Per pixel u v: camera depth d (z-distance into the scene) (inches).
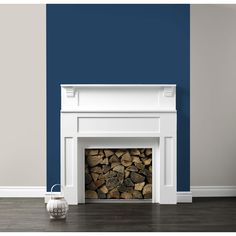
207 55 243.8
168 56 221.9
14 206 213.2
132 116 215.9
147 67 221.5
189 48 221.9
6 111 243.1
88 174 222.8
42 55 243.1
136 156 222.5
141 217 185.2
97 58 221.5
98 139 220.5
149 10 222.5
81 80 221.5
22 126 243.6
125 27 221.9
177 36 222.1
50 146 221.8
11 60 243.0
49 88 221.5
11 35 242.7
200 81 244.1
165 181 216.7
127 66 221.6
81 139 220.2
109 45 221.6
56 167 221.8
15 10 242.8
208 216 187.2
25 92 243.1
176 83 221.8
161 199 216.4
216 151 245.4
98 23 221.9
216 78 244.5
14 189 243.4
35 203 221.8
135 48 221.6
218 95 244.2
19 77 243.1
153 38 222.1
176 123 215.9
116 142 220.8
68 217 186.1
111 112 215.9
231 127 245.1
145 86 216.5
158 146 220.4
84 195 220.4
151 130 216.7
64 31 221.3
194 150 245.0
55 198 184.2
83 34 221.5
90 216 187.8
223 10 244.7
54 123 221.5
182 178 222.4
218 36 244.2
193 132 244.4
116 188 222.5
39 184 244.1
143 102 218.8
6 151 243.9
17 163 244.1
